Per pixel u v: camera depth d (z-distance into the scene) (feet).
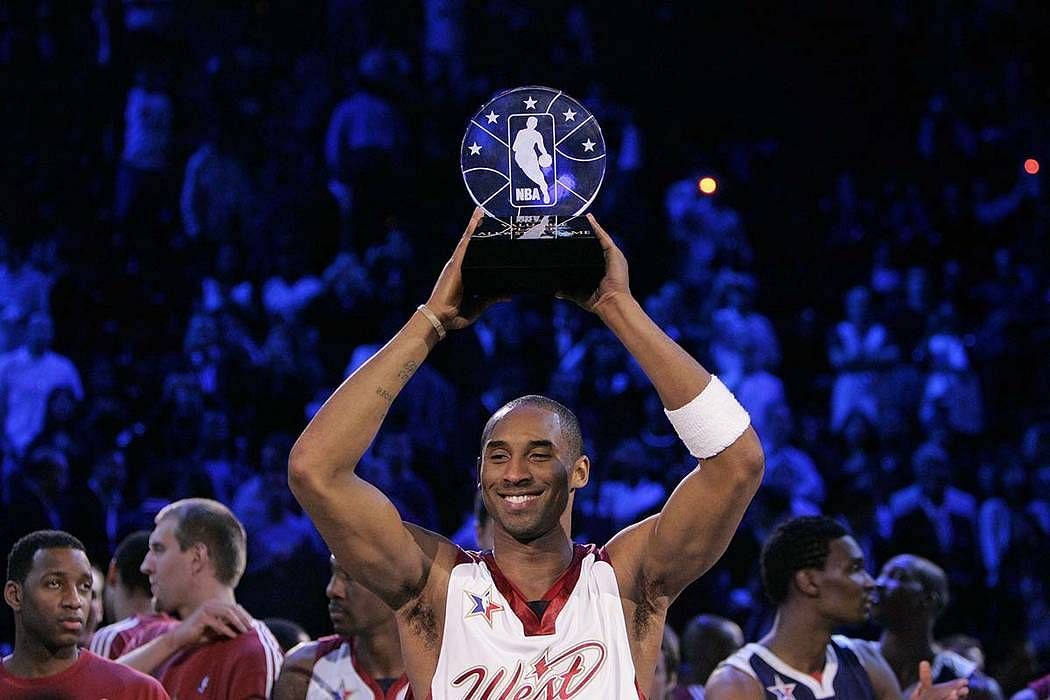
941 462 60.70
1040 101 100.12
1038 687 32.99
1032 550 63.82
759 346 72.08
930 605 31.94
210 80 86.28
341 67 90.07
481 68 96.53
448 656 17.20
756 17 103.50
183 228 79.92
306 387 66.23
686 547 17.46
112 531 52.16
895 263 91.86
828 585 26.55
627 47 101.55
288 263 77.56
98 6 87.66
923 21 103.81
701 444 17.07
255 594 48.75
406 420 61.77
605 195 86.84
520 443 17.57
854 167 100.58
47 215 82.12
